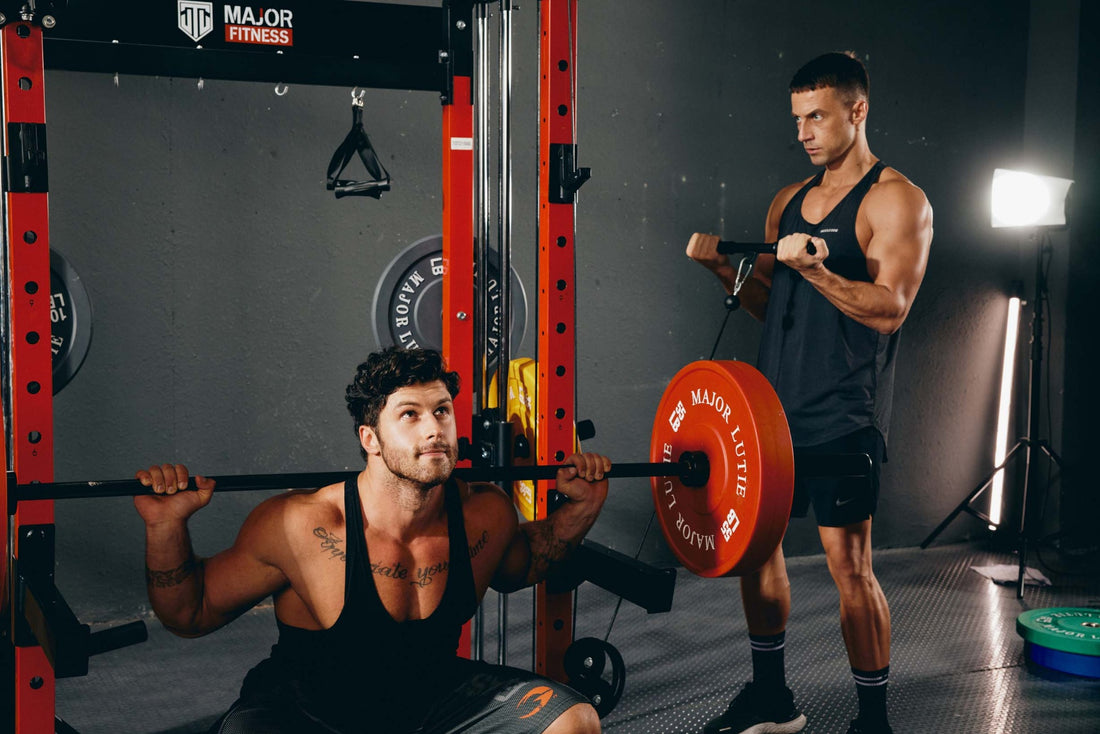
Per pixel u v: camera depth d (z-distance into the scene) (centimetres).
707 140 377
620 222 367
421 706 157
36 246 175
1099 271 414
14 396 176
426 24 205
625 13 362
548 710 148
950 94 408
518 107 348
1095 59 407
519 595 341
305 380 333
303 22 198
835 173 243
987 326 421
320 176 329
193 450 322
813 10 387
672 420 194
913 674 279
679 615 326
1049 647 280
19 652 173
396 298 324
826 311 235
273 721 148
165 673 276
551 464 187
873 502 233
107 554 314
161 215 313
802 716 246
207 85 315
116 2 186
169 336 317
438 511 161
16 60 171
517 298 333
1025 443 375
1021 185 375
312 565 154
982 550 412
